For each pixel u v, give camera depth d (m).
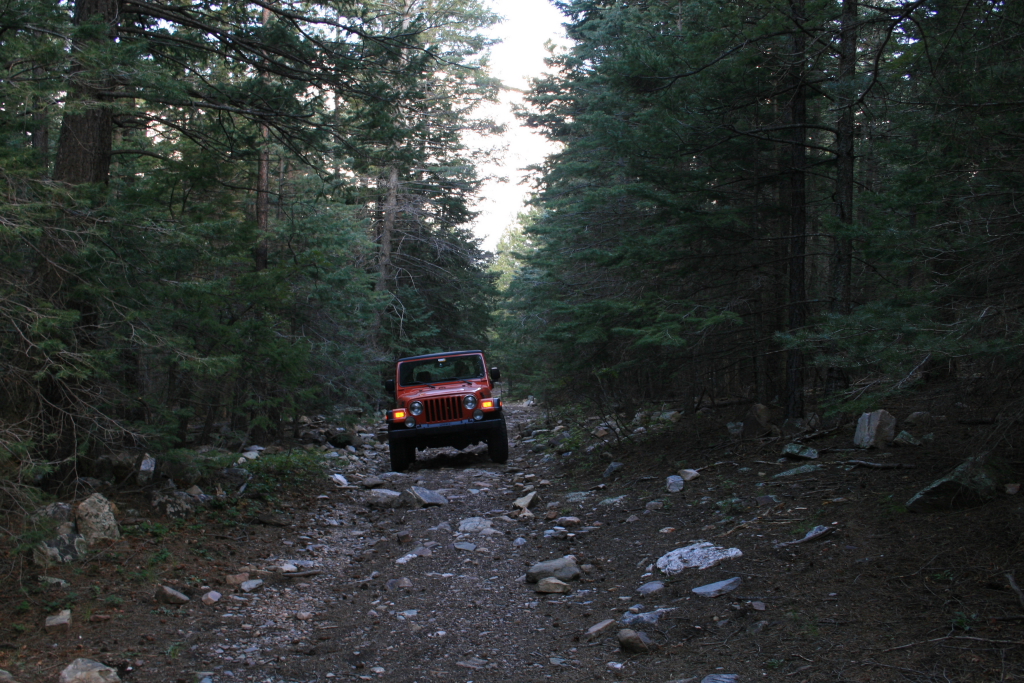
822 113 11.07
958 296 5.35
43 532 4.95
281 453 12.54
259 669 4.21
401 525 8.11
